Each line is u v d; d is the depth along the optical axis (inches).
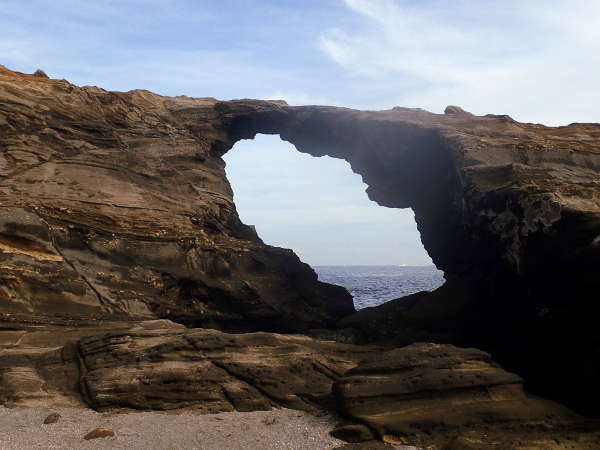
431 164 955.3
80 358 572.7
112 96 1098.1
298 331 975.0
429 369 482.0
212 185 1155.3
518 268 623.2
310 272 1106.7
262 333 625.0
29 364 573.6
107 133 1024.9
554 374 566.6
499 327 718.5
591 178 687.1
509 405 458.9
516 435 420.2
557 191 605.3
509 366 655.1
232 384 522.0
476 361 503.5
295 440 420.5
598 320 510.6
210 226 1033.5
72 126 977.5
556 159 751.1
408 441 412.2
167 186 1019.9
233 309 909.2
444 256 1050.1
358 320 970.1
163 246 877.2
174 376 516.4
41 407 485.1
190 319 861.2
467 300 823.1
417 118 1031.6
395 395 456.8
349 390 462.6
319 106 1257.4
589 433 424.5
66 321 706.2
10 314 672.4
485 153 765.9
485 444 399.5
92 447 397.1
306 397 513.7
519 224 619.5
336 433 431.2
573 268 541.0
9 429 428.8
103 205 870.4
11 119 901.8
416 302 1003.9
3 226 733.9
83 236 810.8
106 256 815.7
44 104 959.6
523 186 637.9
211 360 554.3
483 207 697.0
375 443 411.2
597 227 525.0
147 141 1106.1
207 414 480.1
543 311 584.1
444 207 964.0
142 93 1238.3
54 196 837.2
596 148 784.3
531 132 904.9
